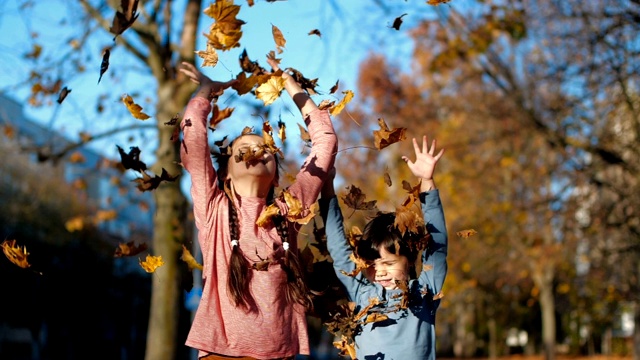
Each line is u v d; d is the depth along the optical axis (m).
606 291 19.47
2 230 28.39
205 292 3.73
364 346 4.02
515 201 22.09
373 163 26.80
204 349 3.63
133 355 36.78
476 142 17.95
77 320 33.81
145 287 37.28
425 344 3.99
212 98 4.01
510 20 13.68
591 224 15.23
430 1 4.24
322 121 4.15
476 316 45.62
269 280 3.70
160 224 10.33
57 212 32.38
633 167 14.04
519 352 52.03
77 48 11.34
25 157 31.14
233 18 3.73
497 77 16.06
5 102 32.78
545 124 15.05
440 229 4.21
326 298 4.18
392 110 20.30
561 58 14.34
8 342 38.97
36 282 31.09
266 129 3.93
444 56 15.05
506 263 28.95
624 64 12.77
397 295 4.03
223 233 3.78
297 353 3.76
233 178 3.91
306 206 3.93
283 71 4.21
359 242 4.19
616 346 41.31
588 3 13.38
